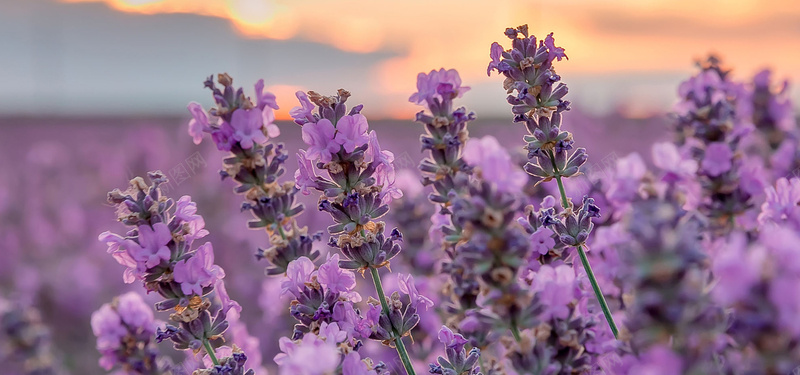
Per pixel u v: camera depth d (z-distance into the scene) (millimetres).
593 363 431
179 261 472
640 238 382
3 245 1408
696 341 380
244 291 1017
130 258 474
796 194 465
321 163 485
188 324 476
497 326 414
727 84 585
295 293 478
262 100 487
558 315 417
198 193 1472
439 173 489
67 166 2416
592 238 512
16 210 1853
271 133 491
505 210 409
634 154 501
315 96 486
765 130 626
